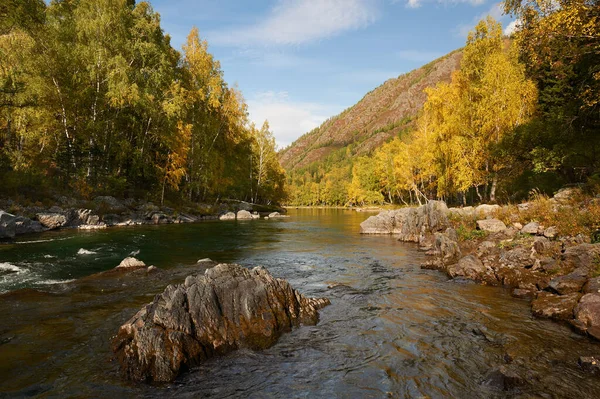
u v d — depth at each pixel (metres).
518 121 24.28
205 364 5.33
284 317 6.92
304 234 25.33
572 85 18.80
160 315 5.61
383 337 6.39
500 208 18.48
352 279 11.14
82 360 5.34
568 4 13.59
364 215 58.09
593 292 7.20
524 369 5.04
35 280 10.32
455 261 12.81
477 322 7.09
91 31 30.25
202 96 41.75
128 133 36.59
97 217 25.41
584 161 17.92
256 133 67.81
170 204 37.41
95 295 8.78
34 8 22.31
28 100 26.48
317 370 5.17
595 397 4.31
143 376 4.84
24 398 4.30
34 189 24.83
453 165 29.80
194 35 44.06
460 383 4.74
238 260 14.38
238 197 65.06
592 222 11.64
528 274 9.86
